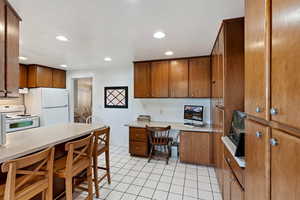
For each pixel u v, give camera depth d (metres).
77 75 4.69
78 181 2.07
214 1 1.36
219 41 2.04
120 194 2.13
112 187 2.29
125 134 4.27
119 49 2.73
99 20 1.68
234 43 1.77
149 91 3.54
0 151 1.26
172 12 1.53
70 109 4.77
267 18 0.74
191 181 2.47
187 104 3.63
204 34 2.07
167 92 3.41
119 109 4.30
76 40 2.28
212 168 2.92
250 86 0.97
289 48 0.58
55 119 4.18
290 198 0.58
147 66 3.55
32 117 3.71
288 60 0.59
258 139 0.85
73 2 1.35
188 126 3.22
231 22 1.74
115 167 2.96
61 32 2.00
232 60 1.79
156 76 3.49
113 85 4.35
